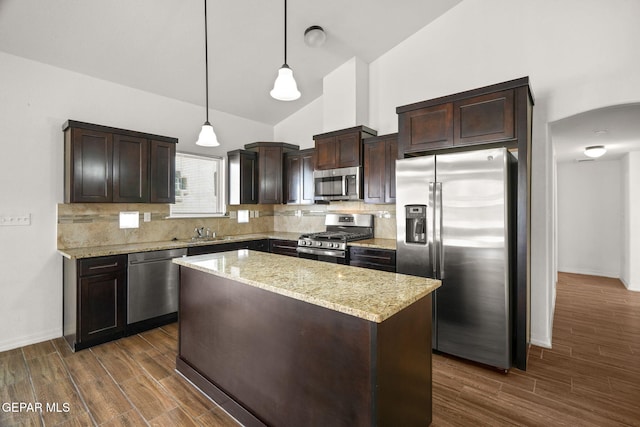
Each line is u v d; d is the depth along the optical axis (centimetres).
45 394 213
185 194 419
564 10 276
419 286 163
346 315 140
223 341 205
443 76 347
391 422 142
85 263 277
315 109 470
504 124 250
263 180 462
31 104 290
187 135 413
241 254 267
